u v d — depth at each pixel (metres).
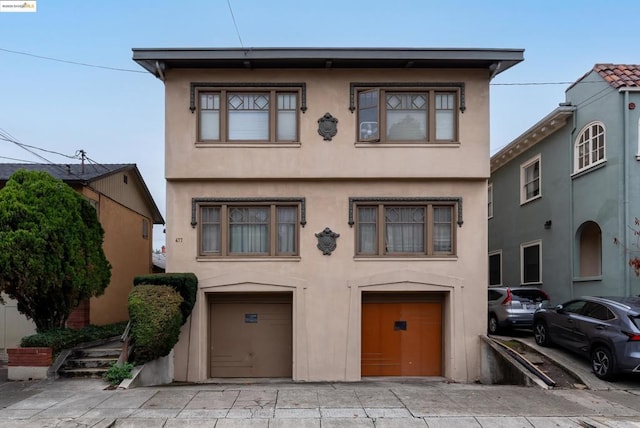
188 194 13.16
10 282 11.23
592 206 15.30
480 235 13.20
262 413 8.32
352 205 13.19
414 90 13.37
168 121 13.09
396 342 13.40
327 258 13.08
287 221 13.32
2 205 11.06
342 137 13.16
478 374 12.86
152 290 11.27
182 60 12.73
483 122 13.26
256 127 13.29
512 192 20.91
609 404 9.20
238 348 13.27
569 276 16.42
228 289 12.96
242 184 13.20
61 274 11.46
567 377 11.26
